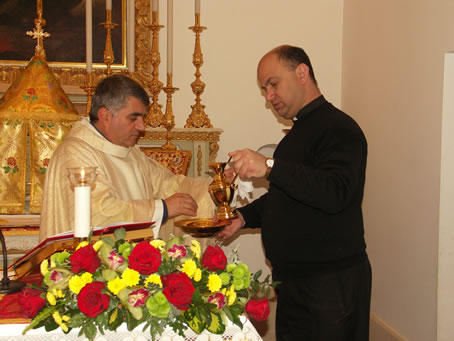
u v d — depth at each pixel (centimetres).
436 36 319
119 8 418
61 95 363
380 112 393
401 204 364
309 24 455
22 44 402
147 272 137
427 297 333
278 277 278
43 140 347
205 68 442
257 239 452
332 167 244
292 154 270
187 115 439
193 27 396
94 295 135
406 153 356
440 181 316
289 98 276
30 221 333
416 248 345
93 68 412
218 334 146
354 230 265
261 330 423
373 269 409
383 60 386
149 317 139
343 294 259
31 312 138
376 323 396
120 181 289
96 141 285
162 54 432
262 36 449
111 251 143
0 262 317
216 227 232
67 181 271
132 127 287
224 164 236
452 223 318
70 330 143
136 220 256
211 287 142
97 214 254
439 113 317
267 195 290
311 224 261
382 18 387
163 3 430
